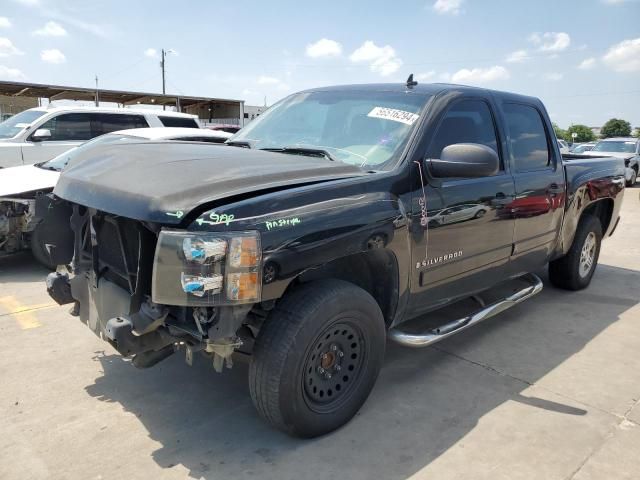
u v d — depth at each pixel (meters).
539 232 4.51
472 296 4.29
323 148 3.50
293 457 2.76
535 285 4.68
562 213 4.86
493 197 3.79
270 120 4.12
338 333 2.84
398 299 3.21
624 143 20.89
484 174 3.09
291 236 2.50
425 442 2.93
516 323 4.80
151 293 2.66
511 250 4.16
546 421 3.18
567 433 3.05
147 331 2.65
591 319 4.94
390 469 2.69
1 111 25.89
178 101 24.95
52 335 4.25
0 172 6.43
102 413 3.14
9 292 5.32
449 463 2.75
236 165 2.81
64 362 3.78
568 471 2.71
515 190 4.05
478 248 3.76
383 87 3.87
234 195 2.47
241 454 2.78
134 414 3.14
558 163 4.75
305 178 2.79
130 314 2.70
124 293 2.83
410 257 3.17
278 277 2.49
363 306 2.86
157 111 11.72
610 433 3.07
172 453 2.78
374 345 3.03
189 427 3.02
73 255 3.46
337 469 2.68
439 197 3.32
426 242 3.27
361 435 2.97
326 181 2.82
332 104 3.87
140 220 2.46
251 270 2.38
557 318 4.95
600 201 5.82
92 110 10.77
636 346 4.35
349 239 2.71
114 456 2.74
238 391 3.44
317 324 2.65
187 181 2.54
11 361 3.78
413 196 3.15
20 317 4.62
